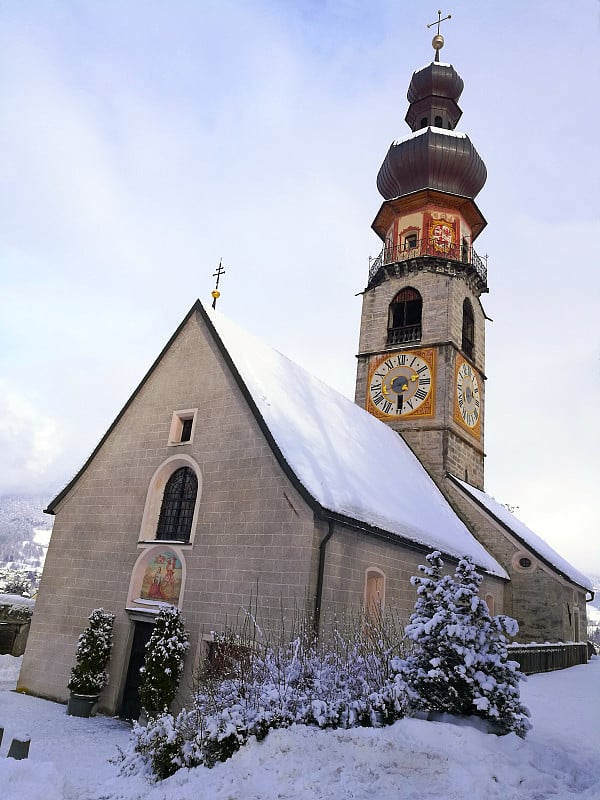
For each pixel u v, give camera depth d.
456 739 10.49
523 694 18.89
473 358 38.47
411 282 37.38
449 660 12.09
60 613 21.80
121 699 19.31
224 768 10.09
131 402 23.36
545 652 26.20
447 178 39.22
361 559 19.34
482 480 37.59
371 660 12.91
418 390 35.12
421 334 36.25
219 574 18.75
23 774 10.09
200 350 22.44
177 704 17.83
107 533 21.92
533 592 30.66
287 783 9.38
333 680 12.21
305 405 24.41
